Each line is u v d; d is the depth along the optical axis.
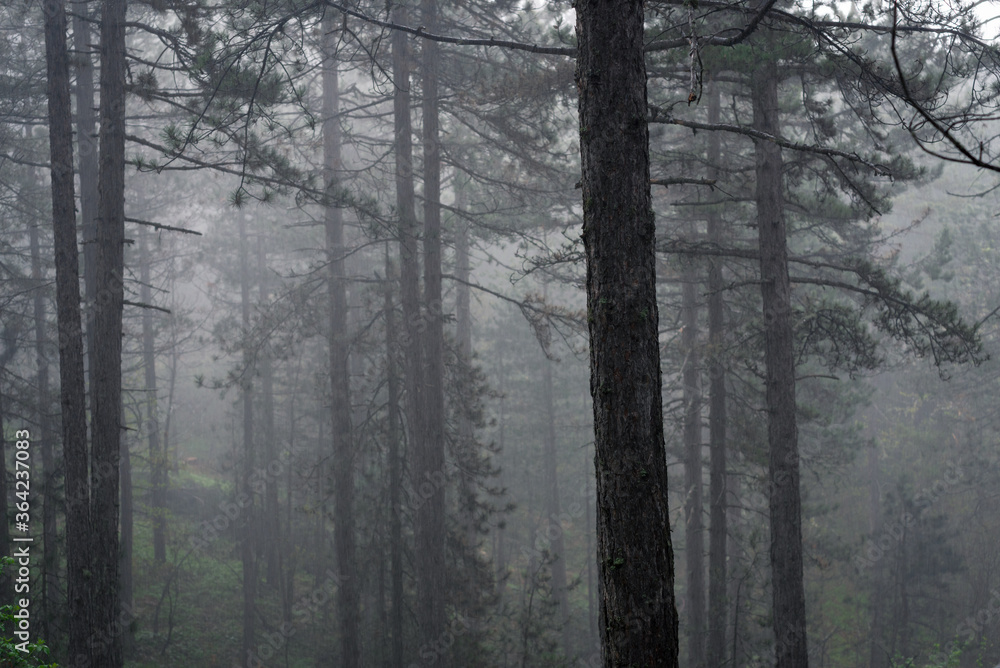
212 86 12.10
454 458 19.81
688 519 21.20
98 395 12.60
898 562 27.78
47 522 16.73
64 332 12.43
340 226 21.22
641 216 5.76
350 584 19.48
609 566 5.58
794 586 13.02
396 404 19.41
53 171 12.50
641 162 5.82
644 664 5.45
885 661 27.52
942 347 14.30
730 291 19.25
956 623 29.11
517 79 15.62
